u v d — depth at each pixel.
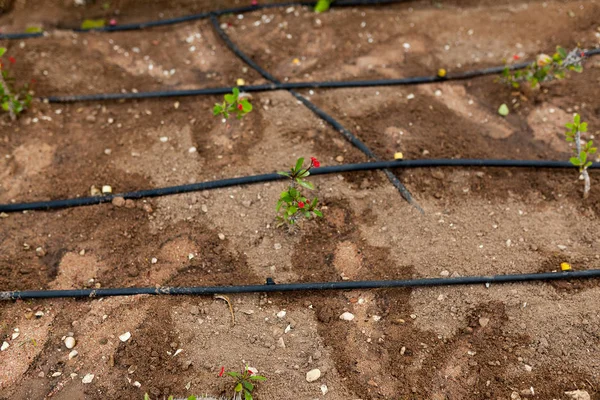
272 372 2.41
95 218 3.02
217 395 2.34
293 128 3.44
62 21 4.36
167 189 3.11
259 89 3.67
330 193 3.10
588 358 2.44
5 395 2.35
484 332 2.54
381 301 2.67
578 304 2.61
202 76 3.86
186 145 3.37
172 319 2.59
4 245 2.90
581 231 2.92
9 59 3.85
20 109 3.44
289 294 2.71
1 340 2.53
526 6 4.31
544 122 3.50
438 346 2.50
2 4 4.34
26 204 3.05
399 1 4.39
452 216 2.99
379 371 2.42
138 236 2.94
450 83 3.76
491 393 2.35
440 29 4.15
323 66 3.90
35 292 2.67
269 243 2.89
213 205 3.06
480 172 3.20
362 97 3.65
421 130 3.43
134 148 3.37
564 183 3.15
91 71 3.86
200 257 2.84
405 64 3.90
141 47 4.09
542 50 3.97
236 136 3.39
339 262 2.81
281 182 3.13
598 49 3.93
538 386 2.36
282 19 4.25
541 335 2.52
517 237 2.90
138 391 2.35
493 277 2.69
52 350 2.49
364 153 3.29
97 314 2.61
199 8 4.43
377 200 3.07
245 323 2.59
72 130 3.49
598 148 3.30
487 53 3.96
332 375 2.40
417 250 2.85
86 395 2.34
